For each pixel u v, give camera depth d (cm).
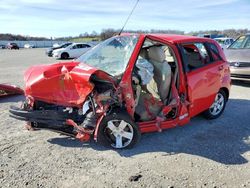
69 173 372
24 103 452
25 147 447
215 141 480
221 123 570
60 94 426
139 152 434
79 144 457
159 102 475
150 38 457
